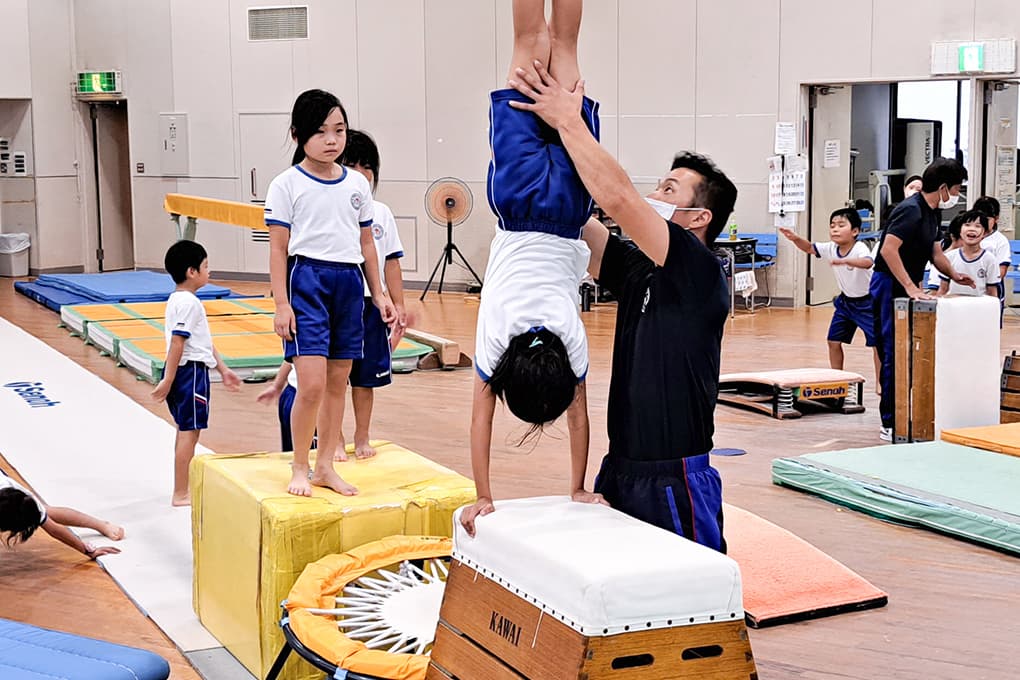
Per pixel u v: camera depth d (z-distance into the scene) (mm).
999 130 12594
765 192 13359
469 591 2828
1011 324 11703
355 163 4754
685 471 2883
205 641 4102
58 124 17422
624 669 2432
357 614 3324
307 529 3625
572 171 2787
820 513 5633
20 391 8727
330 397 3910
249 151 16484
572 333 2768
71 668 2943
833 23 12742
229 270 16828
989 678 3758
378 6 15406
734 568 2514
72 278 14828
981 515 5102
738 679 2533
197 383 5727
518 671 2590
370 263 4117
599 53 14094
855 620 4273
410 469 4227
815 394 7902
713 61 13461
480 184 15102
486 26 14812
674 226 2795
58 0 17234
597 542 2617
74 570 4898
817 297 13695
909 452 6113
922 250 6969
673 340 2834
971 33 12031
